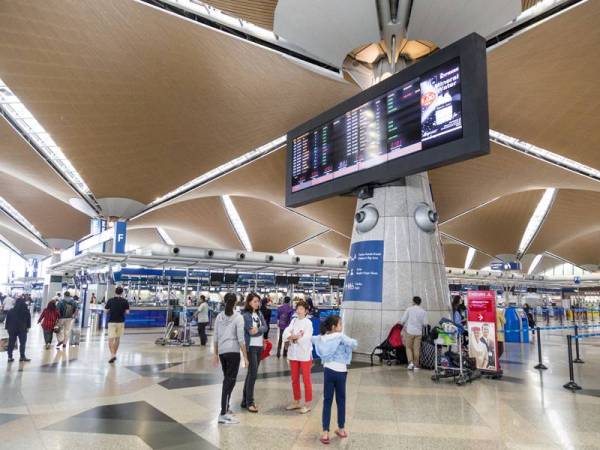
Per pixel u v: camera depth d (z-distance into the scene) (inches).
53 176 930.1
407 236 442.6
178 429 195.8
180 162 839.7
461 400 254.7
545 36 458.9
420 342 373.1
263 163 917.2
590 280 1338.6
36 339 612.1
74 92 606.5
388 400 254.2
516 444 177.6
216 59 544.1
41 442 177.3
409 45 504.7
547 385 302.2
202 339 542.0
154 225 1387.8
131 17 475.8
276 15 427.5
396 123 378.6
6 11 462.0
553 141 698.2
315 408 235.1
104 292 875.4
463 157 322.0
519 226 1386.6
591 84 536.7
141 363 391.5
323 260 851.4
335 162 440.8
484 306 335.9
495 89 580.1
